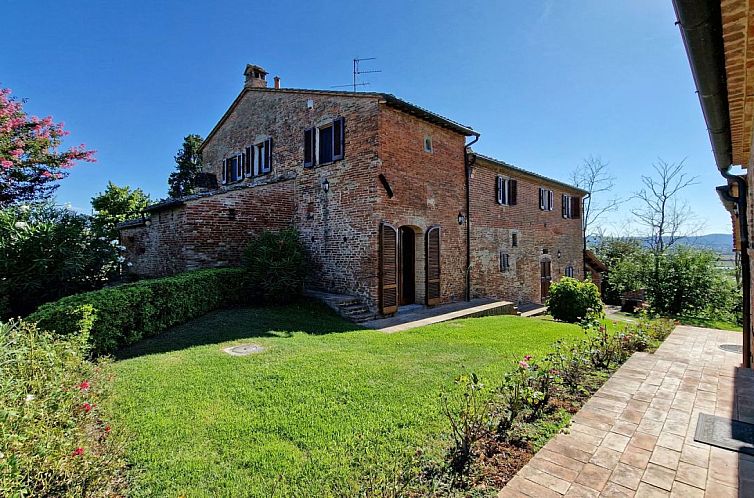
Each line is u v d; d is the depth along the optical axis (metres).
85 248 8.97
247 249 9.78
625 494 2.47
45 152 11.41
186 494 2.52
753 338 5.21
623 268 18.81
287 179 11.84
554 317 11.14
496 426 3.26
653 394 4.26
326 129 11.12
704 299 15.71
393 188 10.02
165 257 10.99
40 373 2.97
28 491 1.92
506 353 6.02
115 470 2.61
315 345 6.45
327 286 10.91
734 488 2.53
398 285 10.83
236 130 14.73
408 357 5.73
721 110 3.55
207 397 4.12
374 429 3.41
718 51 2.60
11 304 7.89
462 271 12.39
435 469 2.76
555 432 3.34
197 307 8.19
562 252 18.44
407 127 10.51
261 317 8.26
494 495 2.45
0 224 7.93
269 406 3.90
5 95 10.41
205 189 15.20
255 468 2.82
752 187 4.60
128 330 6.39
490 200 13.74
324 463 2.88
